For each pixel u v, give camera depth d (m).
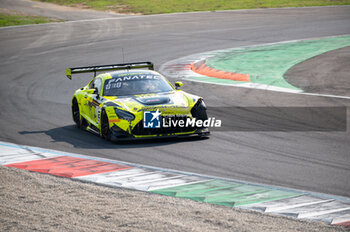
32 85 60.91
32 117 42.53
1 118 42.34
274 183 22.42
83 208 19.12
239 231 16.38
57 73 69.19
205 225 17.00
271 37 91.94
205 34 100.69
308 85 51.22
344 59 63.53
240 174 24.05
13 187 22.25
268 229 16.52
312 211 18.34
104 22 130.12
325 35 89.56
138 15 144.00
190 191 21.23
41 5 177.88
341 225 16.88
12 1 190.38
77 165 26.34
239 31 102.12
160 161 26.97
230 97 47.28
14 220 17.86
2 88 59.50
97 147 30.95
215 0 163.62
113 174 24.33
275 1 153.62
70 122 40.28
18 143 32.97
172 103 31.89
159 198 20.34
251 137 32.12
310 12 126.06
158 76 36.53
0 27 123.69
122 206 19.31
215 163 26.20
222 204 19.44
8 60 82.50
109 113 31.58
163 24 120.00
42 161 27.53
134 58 79.00
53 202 19.98
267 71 60.47
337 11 124.38
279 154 27.67
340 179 22.75
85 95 37.09
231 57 72.69
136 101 32.19
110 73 37.31
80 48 91.50
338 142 30.14
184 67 68.56
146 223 17.27
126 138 30.91
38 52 89.06
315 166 25.05
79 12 156.75
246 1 157.38
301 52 71.88
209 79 58.94
